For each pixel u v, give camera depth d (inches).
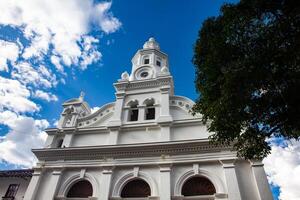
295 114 374.9
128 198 665.6
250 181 613.0
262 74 370.9
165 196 622.2
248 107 405.7
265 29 392.8
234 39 422.3
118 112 866.8
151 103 881.5
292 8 367.9
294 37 355.6
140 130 801.6
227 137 436.8
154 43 1225.4
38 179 746.8
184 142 700.7
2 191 856.3
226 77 394.3
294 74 359.9
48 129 871.1
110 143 780.0
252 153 435.8
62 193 709.3
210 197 611.8
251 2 405.4
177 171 678.5
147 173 692.7
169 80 898.7
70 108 941.8
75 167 755.4
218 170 652.7
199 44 481.1
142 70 1029.8
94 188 697.6
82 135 853.8
